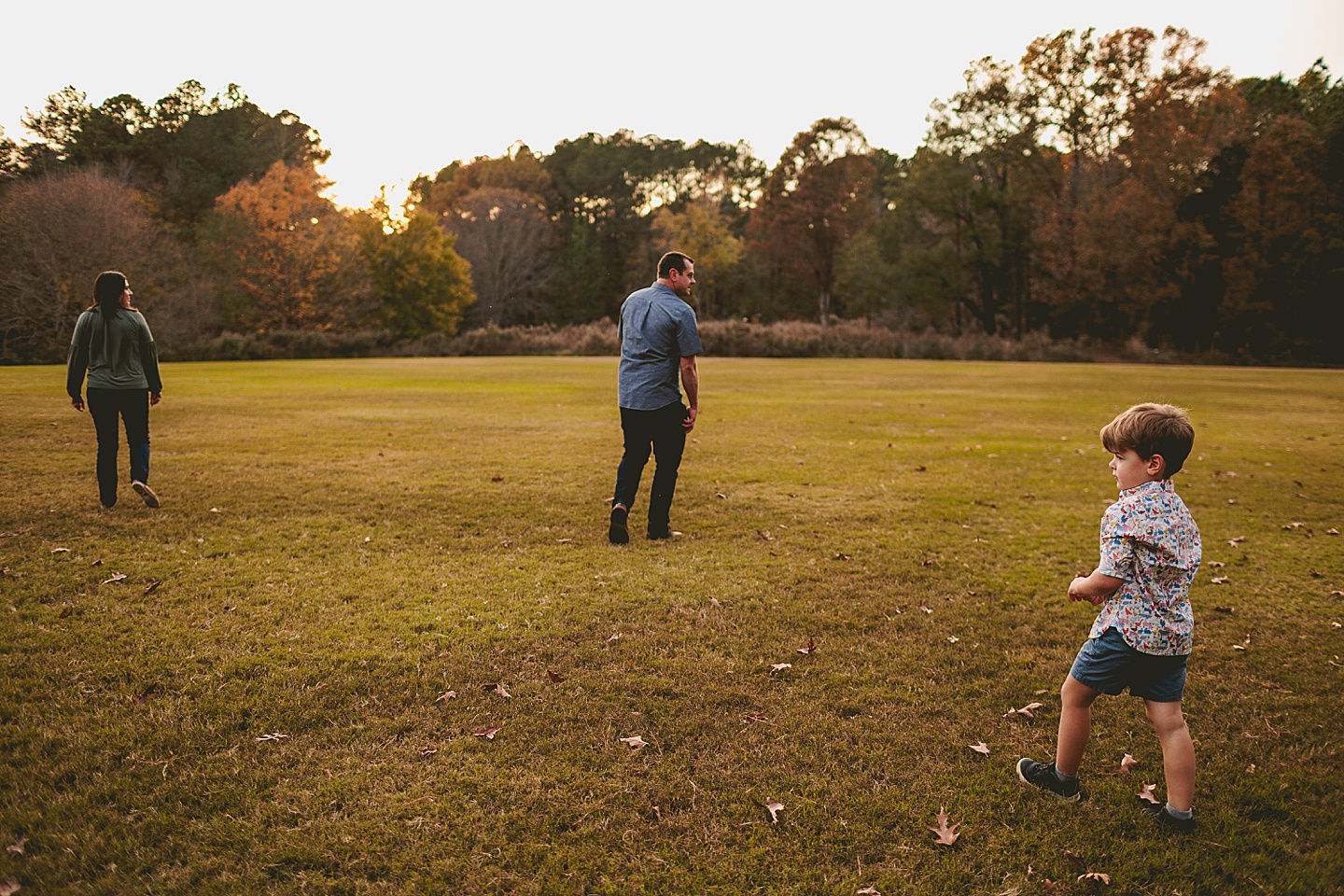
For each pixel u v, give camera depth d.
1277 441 11.92
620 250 81.50
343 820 2.61
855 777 2.93
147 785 2.77
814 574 5.25
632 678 3.67
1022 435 12.02
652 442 5.96
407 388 18.47
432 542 5.83
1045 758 3.10
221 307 46.22
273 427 11.55
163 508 6.57
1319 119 47.84
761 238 76.44
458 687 3.55
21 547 5.39
